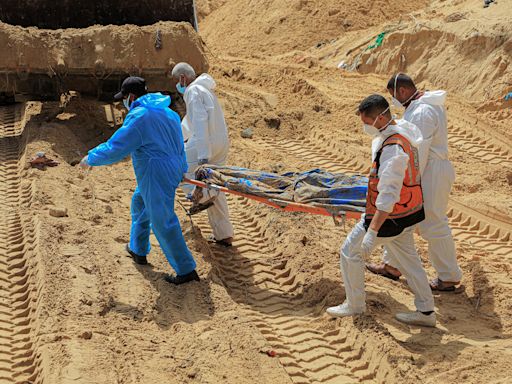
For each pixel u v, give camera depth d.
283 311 6.62
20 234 7.67
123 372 5.16
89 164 6.41
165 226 6.54
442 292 6.97
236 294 6.94
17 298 6.44
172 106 12.78
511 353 5.68
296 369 5.59
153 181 6.51
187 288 6.65
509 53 14.74
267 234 8.23
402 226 5.84
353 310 6.18
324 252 7.57
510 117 13.18
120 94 6.74
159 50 10.84
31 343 5.67
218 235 7.87
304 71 17.19
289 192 6.68
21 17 12.24
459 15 17.19
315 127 12.63
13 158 10.30
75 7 12.44
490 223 8.81
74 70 10.87
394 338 5.86
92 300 6.18
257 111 13.35
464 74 15.39
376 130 5.72
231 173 7.05
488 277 7.20
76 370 5.05
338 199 6.44
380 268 7.25
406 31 17.67
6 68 10.51
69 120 12.02
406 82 6.57
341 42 21.14
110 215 8.27
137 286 6.61
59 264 6.71
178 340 5.72
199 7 29.14
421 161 6.47
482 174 10.41
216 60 18.41
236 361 5.39
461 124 12.69
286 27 23.66
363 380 5.54
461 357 5.60
